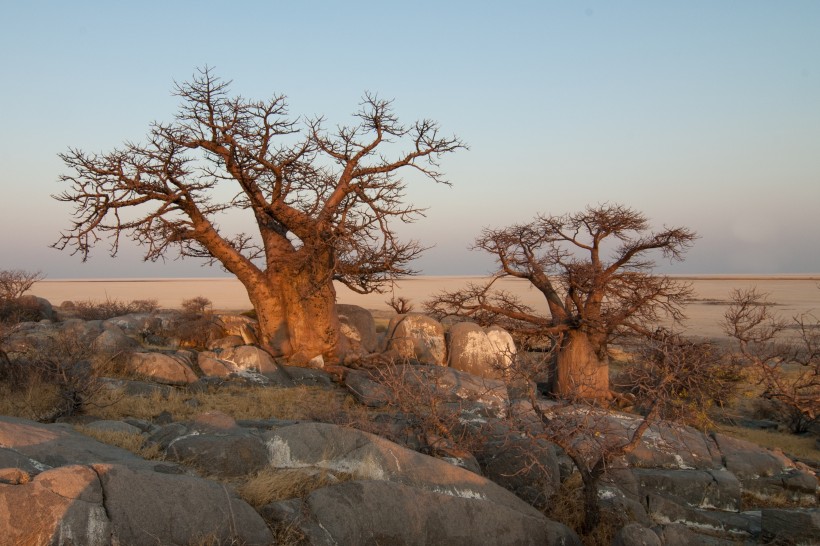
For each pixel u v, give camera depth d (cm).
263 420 1159
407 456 898
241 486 787
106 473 652
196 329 2169
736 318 2091
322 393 1647
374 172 2041
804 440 2073
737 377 2144
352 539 743
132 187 1861
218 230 2039
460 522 820
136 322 2278
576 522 1034
